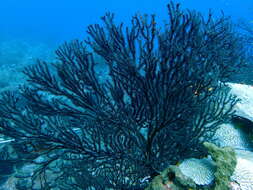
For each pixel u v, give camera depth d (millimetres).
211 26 4027
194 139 3166
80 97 3490
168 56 2947
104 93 3584
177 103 2779
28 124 3422
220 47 3848
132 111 3359
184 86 2779
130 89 3281
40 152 3488
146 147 3230
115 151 3266
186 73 2846
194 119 3168
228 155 2686
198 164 2898
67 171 3396
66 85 3480
